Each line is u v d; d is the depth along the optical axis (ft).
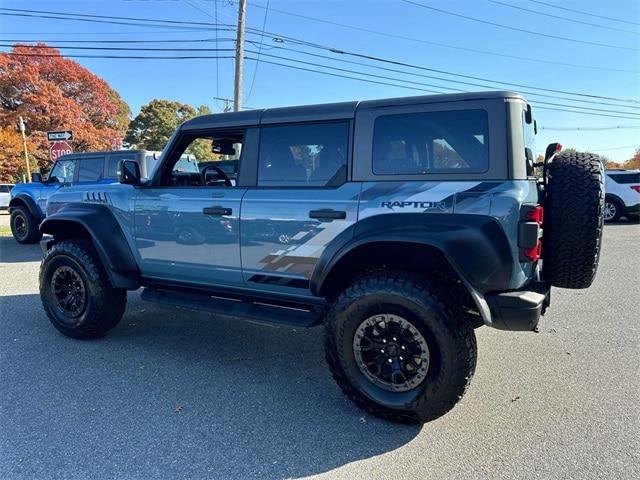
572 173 9.32
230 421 9.20
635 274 22.71
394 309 8.79
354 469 7.66
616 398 10.02
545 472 7.48
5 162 109.70
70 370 11.68
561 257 9.36
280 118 10.87
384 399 9.02
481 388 10.60
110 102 147.43
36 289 20.53
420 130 9.27
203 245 11.73
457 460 7.86
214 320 15.99
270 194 10.73
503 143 8.54
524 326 8.48
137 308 17.43
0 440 8.47
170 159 12.73
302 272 10.37
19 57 120.06
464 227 8.44
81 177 32.45
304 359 12.49
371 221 9.30
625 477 7.32
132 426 8.98
